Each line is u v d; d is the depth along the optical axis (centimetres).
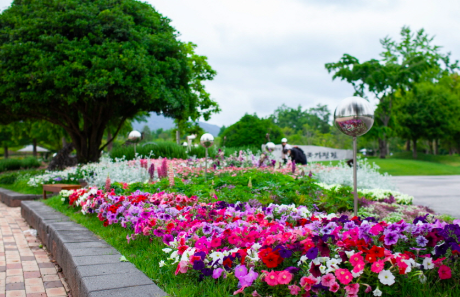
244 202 523
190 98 1955
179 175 938
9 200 1065
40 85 1477
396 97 4219
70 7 1592
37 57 1483
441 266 247
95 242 399
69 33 1603
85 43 1522
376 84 3409
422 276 246
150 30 1758
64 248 381
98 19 1579
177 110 1806
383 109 3616
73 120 1869
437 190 1273
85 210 583
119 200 527
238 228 320
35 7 1578
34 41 1545
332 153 2980
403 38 3603
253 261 258
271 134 3969
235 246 303
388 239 261
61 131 3195
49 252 494
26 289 348
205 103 2653
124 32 1605
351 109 451
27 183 1274
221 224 354
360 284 230
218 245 294
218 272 257
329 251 252
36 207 736
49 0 1589
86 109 1775
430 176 2350
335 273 226
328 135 5644
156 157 1445
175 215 435
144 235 394
